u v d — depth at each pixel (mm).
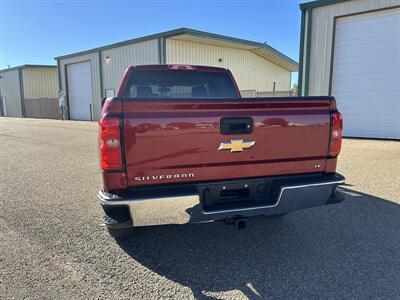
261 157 2830
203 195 2746
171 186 2635
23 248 3184
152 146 2533
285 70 30078
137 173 2537
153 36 18531
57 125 20312
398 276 2609
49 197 4898
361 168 6512
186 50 19578
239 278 2633
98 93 23984
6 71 36125
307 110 2932
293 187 2805
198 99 2613
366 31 11242
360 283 2521
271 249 3143
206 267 2818
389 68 10938
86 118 25906
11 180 5992
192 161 2643
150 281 2596
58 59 27438
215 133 2668
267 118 2797
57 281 2588
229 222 2906
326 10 11930
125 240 3363
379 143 10172
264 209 2789
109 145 2467
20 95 34438
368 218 3889
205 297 2379
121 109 2475
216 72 4812
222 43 20391
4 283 2555
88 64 24656
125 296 2389
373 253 3012
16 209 4355
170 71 4633
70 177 6203
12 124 21688
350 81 11828
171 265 2854
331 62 12055
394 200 4547
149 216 2535
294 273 2695
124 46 20891
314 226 3682
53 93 36406
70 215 4113
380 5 10672
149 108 2518
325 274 2666
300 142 2924
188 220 2609
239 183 2814
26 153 9250
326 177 3033
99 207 4418
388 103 11102
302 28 12633
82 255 3037
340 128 3047
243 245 3244
